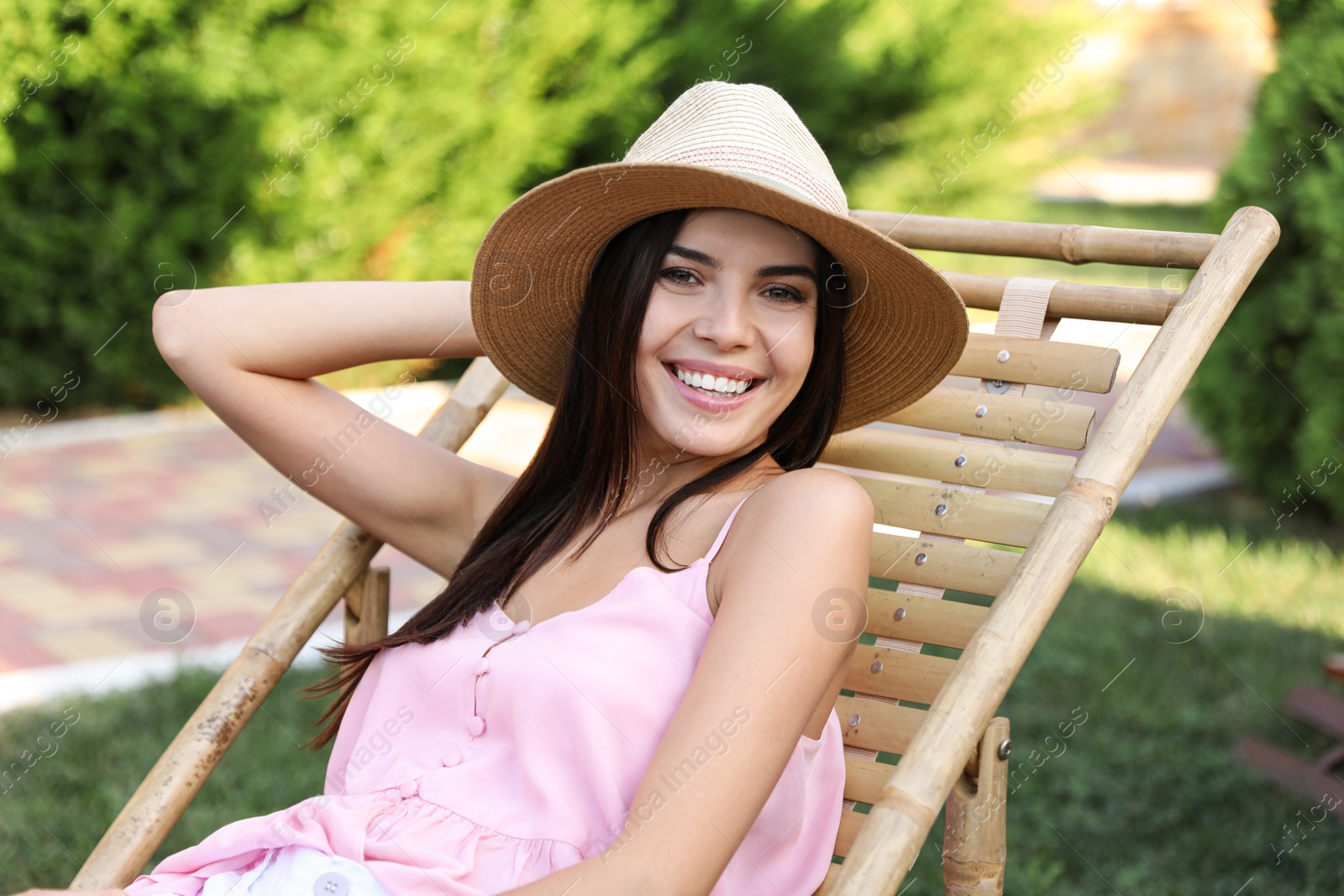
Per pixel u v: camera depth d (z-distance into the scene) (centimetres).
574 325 167
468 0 585
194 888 138
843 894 112
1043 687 329
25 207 545
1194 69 1529
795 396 158
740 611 130
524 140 609
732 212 144
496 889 132
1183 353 149
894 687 169
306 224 570
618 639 139
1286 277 462
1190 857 256
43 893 137
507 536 158
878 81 752
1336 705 284
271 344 169
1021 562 134
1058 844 261
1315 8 448
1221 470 551
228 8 541
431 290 176
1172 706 320
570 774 137
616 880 118
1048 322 182
